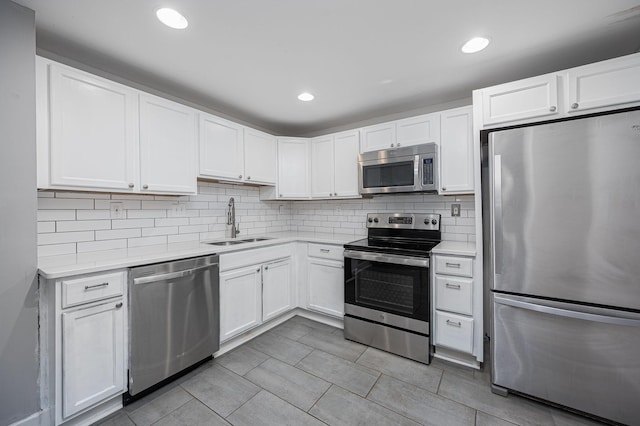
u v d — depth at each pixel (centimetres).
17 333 137
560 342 153
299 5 136
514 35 162
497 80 218
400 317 216
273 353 221
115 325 155
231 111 284
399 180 244
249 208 317
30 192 139
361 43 170
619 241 138
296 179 315
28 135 138
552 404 158
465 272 198
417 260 206
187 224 255
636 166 134
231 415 154
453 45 172
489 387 178
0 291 132
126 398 162
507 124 177
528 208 159
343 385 180
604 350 143
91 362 146
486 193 217
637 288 135
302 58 186
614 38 165
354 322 240
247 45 170
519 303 161
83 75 162
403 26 154
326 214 342
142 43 167
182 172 217
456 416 152
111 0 130
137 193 198
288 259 283
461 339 199
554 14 144
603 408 144
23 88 136
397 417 152
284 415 154
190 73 204
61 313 137
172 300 179
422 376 190
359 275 239
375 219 284
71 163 158
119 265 156
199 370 197
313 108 276
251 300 240
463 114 223
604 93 149
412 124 247
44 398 144
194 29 154
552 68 200
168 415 154
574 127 146
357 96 248
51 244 175
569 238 149
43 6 135
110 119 175
